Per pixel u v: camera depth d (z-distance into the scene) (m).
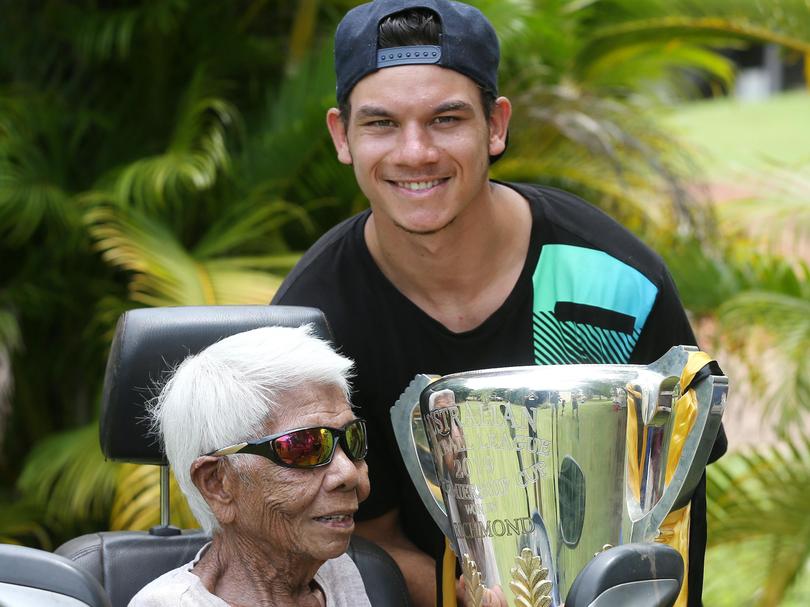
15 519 4.16
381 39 1.84
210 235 4.18
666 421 1.58
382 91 1.82
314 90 4.17
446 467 1.66
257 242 4.30
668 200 4.23
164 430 1.62
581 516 1.57
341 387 1.61
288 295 2.11
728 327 3.87
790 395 3.72
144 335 1.83
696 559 1.83
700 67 5.37
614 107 4.20
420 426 1.79
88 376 4.59
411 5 1.84
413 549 2.16
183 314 1.86
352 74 1.85
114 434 1.84
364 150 1.86
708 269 4.04
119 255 3.82
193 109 4.24
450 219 1.87
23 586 1.37
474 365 2.04
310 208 4.32
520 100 4.10
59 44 4.72
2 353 4.12
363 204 4.27
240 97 4.72
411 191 1.85
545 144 4.23
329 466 1.57
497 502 1.61
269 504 1.56
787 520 3.73
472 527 1.64
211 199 4.36
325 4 4.75
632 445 1.58
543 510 1.58
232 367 1.57
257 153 4.29
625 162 4.24
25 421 4.64
